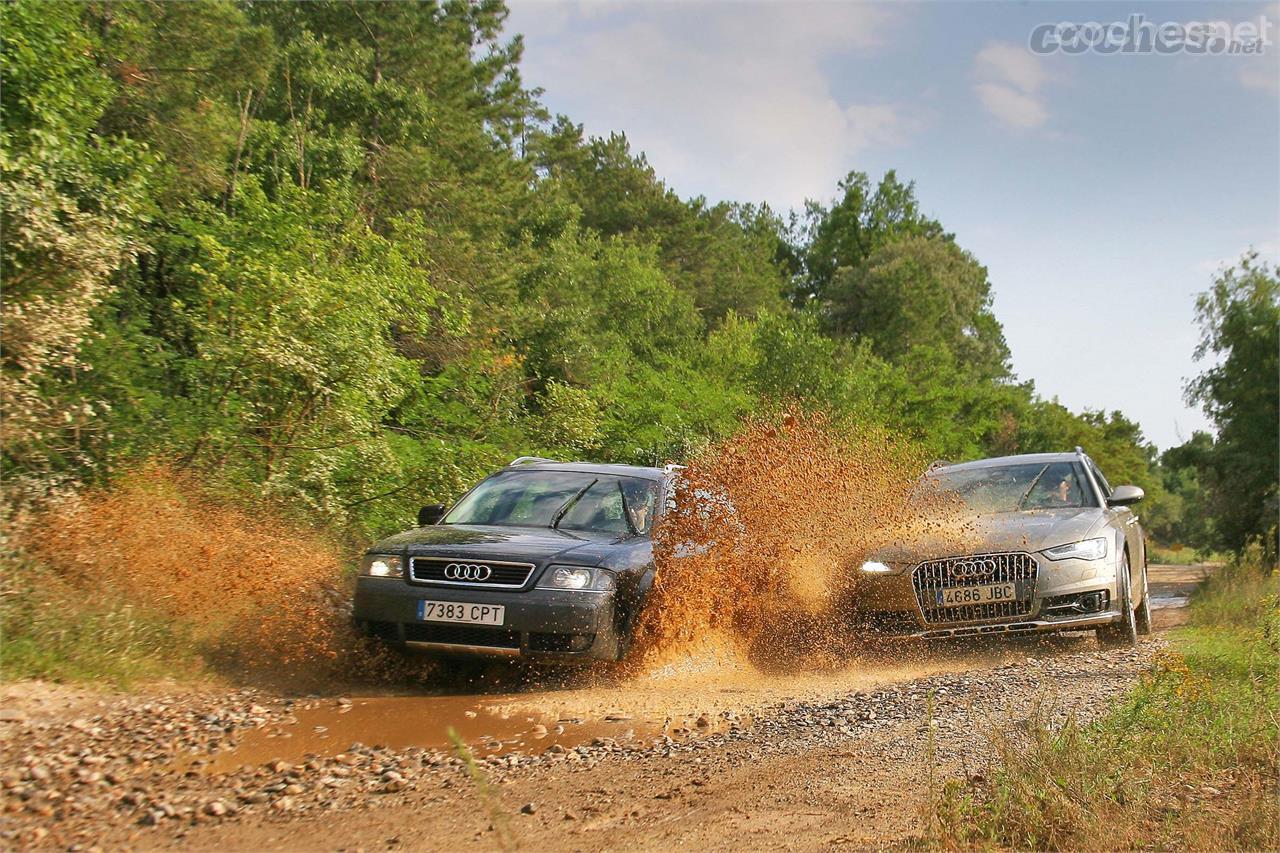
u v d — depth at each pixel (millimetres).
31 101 9422
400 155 23891
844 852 3486
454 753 4910
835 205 88062
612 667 6809
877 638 7773
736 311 57031
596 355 23438
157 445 8938
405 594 6547
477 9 32781
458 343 17000
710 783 4367
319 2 27828
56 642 5945
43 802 4000
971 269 77625
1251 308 28703
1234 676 5852
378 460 10391
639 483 8195
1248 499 29141
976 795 3939
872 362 34438
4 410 7414
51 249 7758
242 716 5434
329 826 3854
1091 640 8742
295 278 10094
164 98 16422
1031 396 70500
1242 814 3730
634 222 58625
